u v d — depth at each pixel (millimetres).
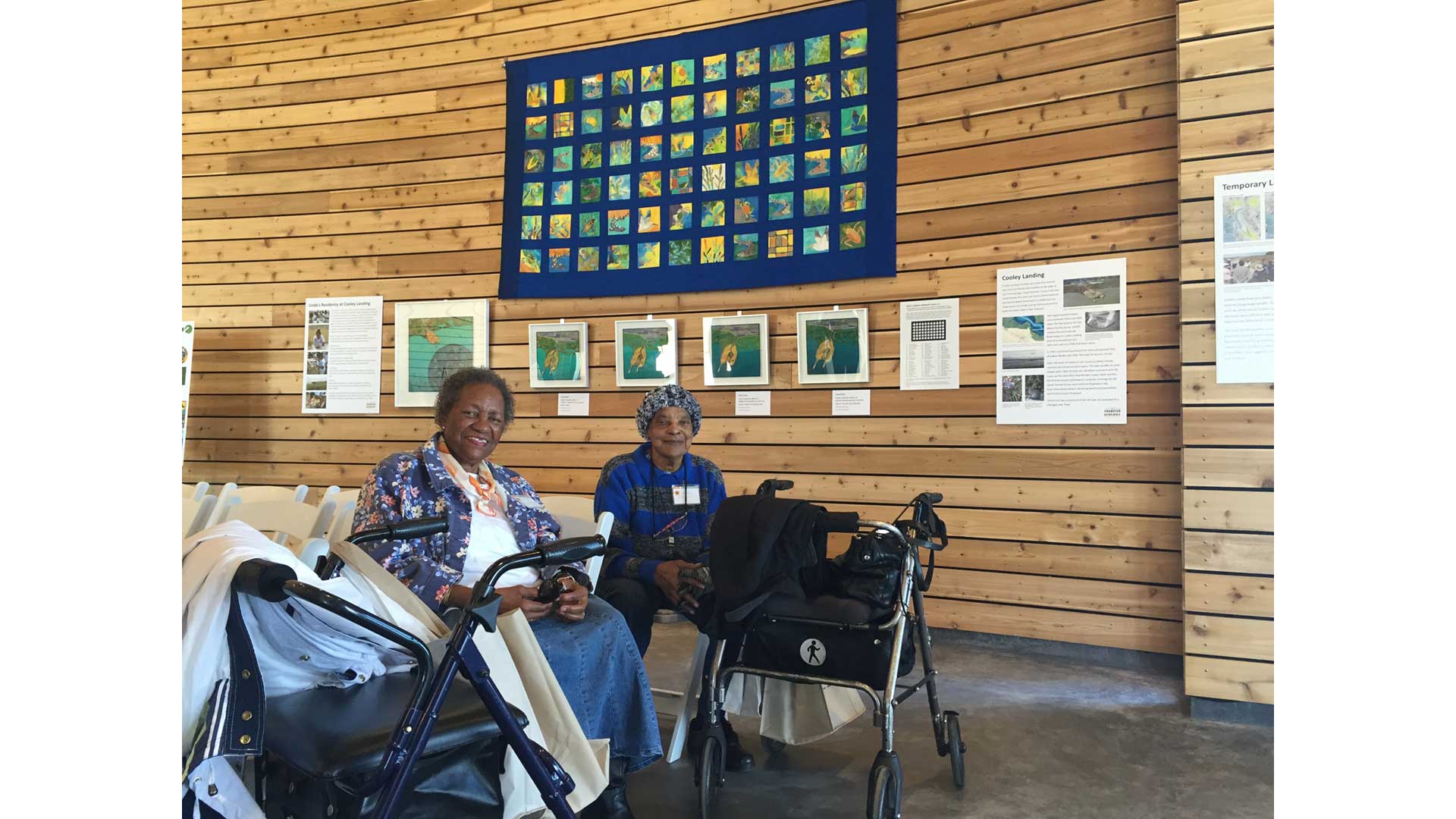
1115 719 3562
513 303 5660
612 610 2635
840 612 2559
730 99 5207
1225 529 3592
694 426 3312
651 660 4398
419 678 1579
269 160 6211
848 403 4922
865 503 4879
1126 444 4336
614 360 5441
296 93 6156
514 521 2662
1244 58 3617
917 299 4801
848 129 4961
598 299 5496
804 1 5066
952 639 4711
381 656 1988
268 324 6203
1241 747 3264
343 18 6059
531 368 5574
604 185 5457
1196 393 3660
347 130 6031
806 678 2609
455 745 1699
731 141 5195
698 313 5289
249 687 1596
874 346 4891
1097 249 4406
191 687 1546
